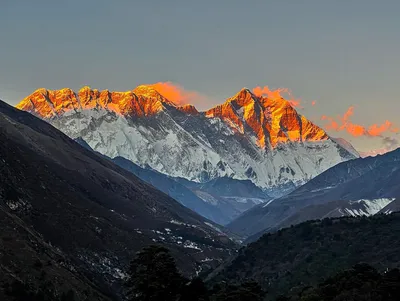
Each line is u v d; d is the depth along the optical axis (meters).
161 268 158.00
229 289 169.12
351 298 164.38
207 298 163.12
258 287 170.50
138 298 157.38
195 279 164.00
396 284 163.38
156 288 154.75
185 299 158.12
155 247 163.50
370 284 169.12
